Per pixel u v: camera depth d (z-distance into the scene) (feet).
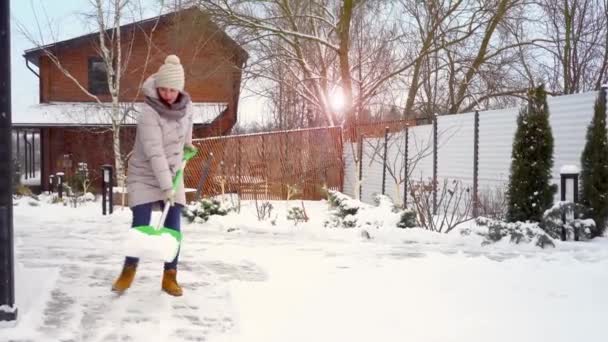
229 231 28.99
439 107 86.69
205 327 12.57
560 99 34.81
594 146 28.55
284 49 74.02
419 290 16.14
